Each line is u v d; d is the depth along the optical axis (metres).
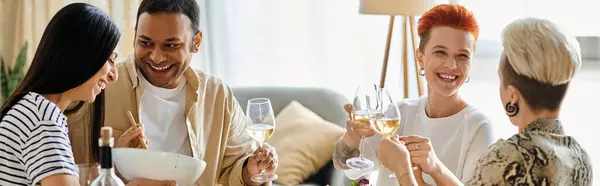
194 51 2.33
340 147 2.21
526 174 1.45
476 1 4.06
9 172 1.63
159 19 2.15
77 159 2.19
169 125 2.33
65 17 1.69
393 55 4.27
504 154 1.49
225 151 2.46
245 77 4.48
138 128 2.02
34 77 1.69
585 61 3.97
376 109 2.07
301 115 3.56
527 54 1.49
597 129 4.02
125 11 4.28
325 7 4.30
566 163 1.48
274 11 4.37
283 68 4.43
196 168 1.84
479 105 4.20
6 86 4.28
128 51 4.31
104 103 2.14
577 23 3.92
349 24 4.30
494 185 1.48
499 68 1.59
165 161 1.80
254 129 2.10
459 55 2.13
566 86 1.51
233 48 4.45
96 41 1.69
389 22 4.06
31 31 4.40
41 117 1.63
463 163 2.14
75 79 1.70
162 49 2.17
